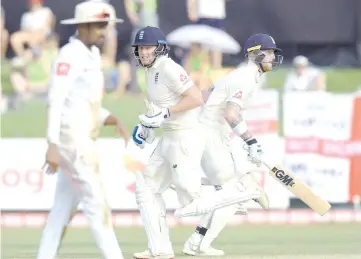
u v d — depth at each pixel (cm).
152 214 2669
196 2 5047
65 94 2081
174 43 4894
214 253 2895
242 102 2762
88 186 2138
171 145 2627
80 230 3912
